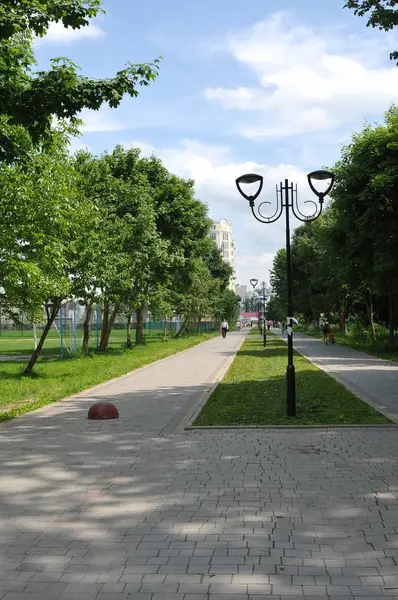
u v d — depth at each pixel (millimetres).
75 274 20078
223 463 7570
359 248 26453
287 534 5008
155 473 7117
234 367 23125
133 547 4789
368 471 7035
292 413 10992
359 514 5488
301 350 33969
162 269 36250
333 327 71000
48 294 17250
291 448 8391
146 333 69875
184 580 4164
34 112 10070
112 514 5621
